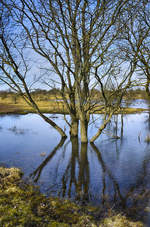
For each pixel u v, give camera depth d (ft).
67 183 29.25
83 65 49.34
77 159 42.91
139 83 39.83
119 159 43.04
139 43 37.27
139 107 204.74
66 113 147.54
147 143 58.90
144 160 42.04
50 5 43.45
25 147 52.70
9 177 29.25
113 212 20.77
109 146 55.26
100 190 26.86
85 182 29.84
